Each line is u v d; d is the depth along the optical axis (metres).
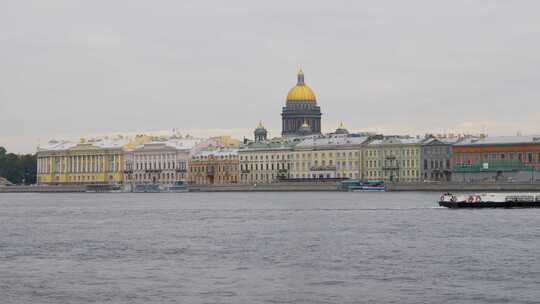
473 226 160.88
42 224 181.88
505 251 123.31
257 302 89.62
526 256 118.06
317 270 107.50
